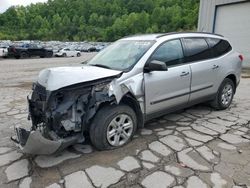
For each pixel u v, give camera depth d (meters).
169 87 4.13
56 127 3.16
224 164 3.24
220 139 3.96
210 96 5.04
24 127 3.49
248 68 12.95
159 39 4.20
